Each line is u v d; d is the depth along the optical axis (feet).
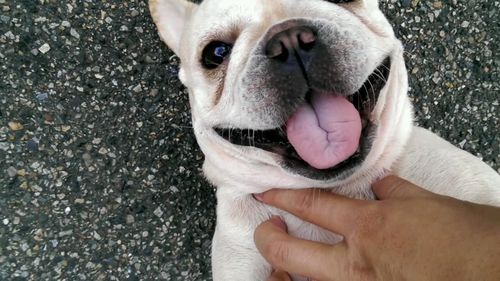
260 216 1.10
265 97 0.81
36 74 1.39
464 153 1.07
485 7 1.48
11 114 1.38
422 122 1.47
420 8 1.46
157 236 1.41
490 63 1.48
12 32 1.39
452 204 0.75
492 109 1.48
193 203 1.42
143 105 1.42
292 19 0.81
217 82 0.95
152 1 1.10
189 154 1.42
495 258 0.62
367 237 0.80
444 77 1.47
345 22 0.84
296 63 0.79
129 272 1.39
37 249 1.37
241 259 1.10
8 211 1.37
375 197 1.04
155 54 1.42
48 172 1.38
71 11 1.41
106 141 1.41
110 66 1.41
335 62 0.79
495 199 0.97
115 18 1.42
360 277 0.81
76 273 1.38
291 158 0.92
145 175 1.41
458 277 0.64
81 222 1.39
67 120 1.40
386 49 0.88
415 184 0.98
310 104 0.84
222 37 0.94
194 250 1.41
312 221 0.94
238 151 0.96
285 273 1.06
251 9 0.91
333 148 0.83
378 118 0.91
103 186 1.40
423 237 0.72
